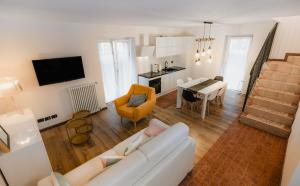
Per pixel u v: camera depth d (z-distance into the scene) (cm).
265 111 361
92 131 367
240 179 239
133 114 354
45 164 213
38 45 324
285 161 247
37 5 185
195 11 244
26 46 312
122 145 246
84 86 405
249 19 368
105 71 475
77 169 202
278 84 376
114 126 386
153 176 167
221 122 396
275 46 436
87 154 297
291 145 248
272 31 378
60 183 151
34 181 210
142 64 550
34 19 303
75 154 298
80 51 386
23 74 321
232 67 577
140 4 192
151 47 510
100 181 138
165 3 188
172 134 201
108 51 464
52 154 299
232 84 595
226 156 283
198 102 483
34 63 318
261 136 338
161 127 261
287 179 188
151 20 349
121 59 501
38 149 202
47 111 370
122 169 151
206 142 322
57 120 389
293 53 415
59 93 378
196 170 255
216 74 609
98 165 209
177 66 683
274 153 289
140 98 391
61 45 353
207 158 279
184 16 296
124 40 489
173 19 338
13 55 303
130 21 362
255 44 493
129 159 162
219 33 558
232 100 519
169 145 192
